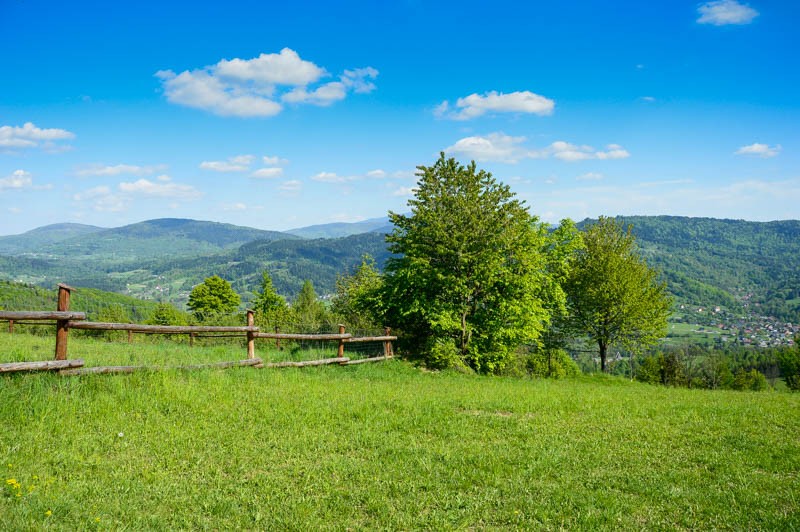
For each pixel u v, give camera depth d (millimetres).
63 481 6539
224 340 28047
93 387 10078
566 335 43969
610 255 41656
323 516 6164
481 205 27688
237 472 7281
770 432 11602
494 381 21391
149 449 7844
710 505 6945
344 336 19312
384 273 29656
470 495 7004
